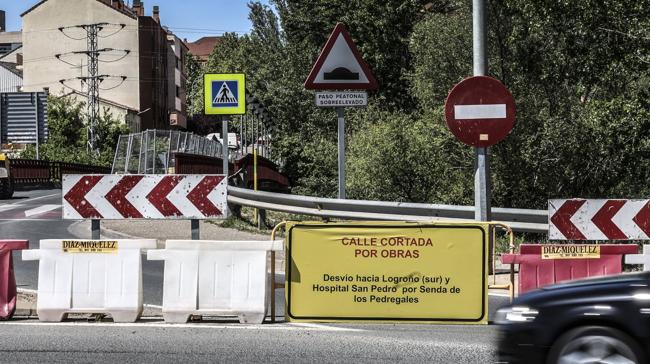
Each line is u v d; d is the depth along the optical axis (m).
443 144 33.31
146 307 13.77
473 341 11.02
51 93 101.81
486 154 13.34
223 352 10.37
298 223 12.38
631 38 23.28
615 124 24.62
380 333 11.62
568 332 7.93
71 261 12.56
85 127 91.12
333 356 10.13
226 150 25.89
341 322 12.26
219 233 23.66
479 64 13.88
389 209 20.84
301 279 12.34
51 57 101.88
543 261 12.26
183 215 13.70
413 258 12.18
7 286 12.70
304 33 68.75
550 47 27.27
